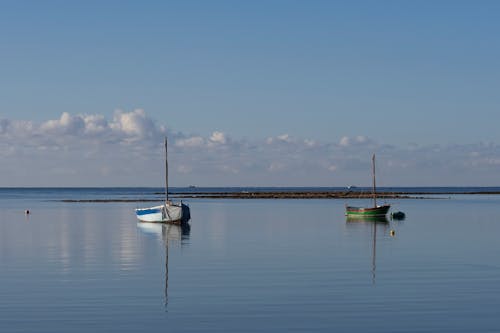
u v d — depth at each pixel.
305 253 45.47
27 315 25.55
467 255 44.00
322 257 43.03
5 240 56.78
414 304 27.33
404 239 56.28
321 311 26.16
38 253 46.22
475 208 120.12
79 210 116.12
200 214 99.31
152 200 174.12
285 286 31.58
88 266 39.03
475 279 33.53
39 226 74.56
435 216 92.81
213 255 44.47
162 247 50.03
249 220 84.00
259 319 24.94
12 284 32.41
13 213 104.81
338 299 28.39
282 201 166.50
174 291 30.38
